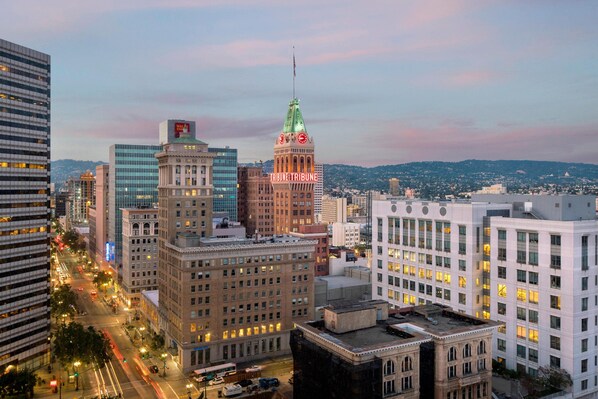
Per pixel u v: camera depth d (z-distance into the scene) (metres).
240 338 146.25
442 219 136.88
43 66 142.38
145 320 185.25
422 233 144.00
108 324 186.12
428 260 141.88
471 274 128.50
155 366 138.25
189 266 139.88
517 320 119.81
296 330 95.25
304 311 157.12
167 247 154.00
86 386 126.44
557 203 126.25
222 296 144.25
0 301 127.31
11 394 112.00
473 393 90.62
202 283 141.50
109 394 112.50
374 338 86.62
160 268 164.50
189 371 138.62
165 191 162.12
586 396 110.62
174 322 146.00
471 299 128.62
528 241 117.44
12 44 132.62
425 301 142.75
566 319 109.25
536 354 115.50
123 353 153.25
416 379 83.56
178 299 142.75
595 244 111.81
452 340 87.69
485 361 91.88
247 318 148.25
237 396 121.19
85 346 122.88
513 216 133.75
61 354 123.00
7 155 129.88
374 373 77.81
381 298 159.50
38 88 140.38
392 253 155.00
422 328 91.12
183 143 162.25
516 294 120.00
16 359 132.00
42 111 141.50
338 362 79.62
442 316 102.75
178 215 159.88
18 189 133.00
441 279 137.62
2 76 129.75
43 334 140.50
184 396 120.94
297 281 155.75
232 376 129.50
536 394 106.19
